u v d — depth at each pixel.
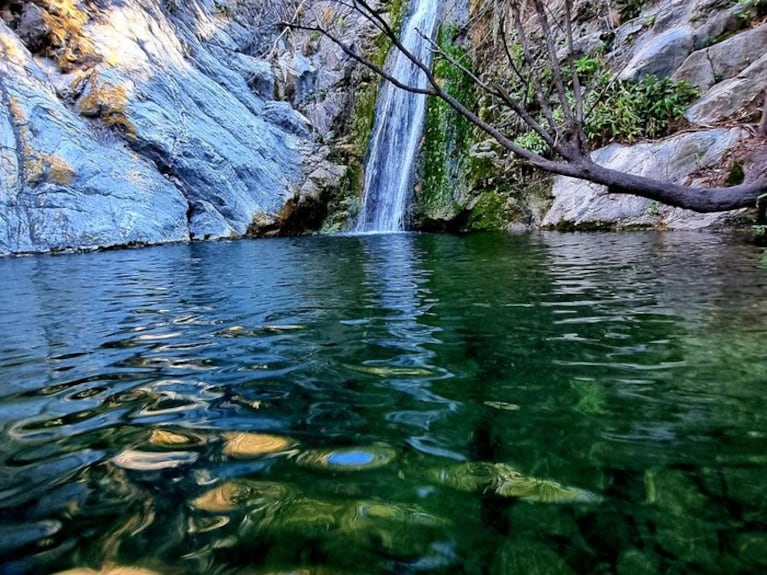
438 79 11.32
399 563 0.88
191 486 1.13
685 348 2.04
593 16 9.77
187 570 0.86
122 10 10.34
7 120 7.69
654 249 5.16
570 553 0.89
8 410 1.60
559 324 2.52
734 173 6.29
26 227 7.19
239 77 12.95
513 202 9.64
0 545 0.93
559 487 1.10
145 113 9.39
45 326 2.78
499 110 10.31
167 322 2.83
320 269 4.89
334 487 1.12
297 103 14.16
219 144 10.36
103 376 1.93
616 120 8.35
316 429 1.43
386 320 2.74
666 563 0.86
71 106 8.87
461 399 1.62
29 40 8.88
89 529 0.98
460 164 10.67
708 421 1.40
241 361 2.09
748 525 0.95
